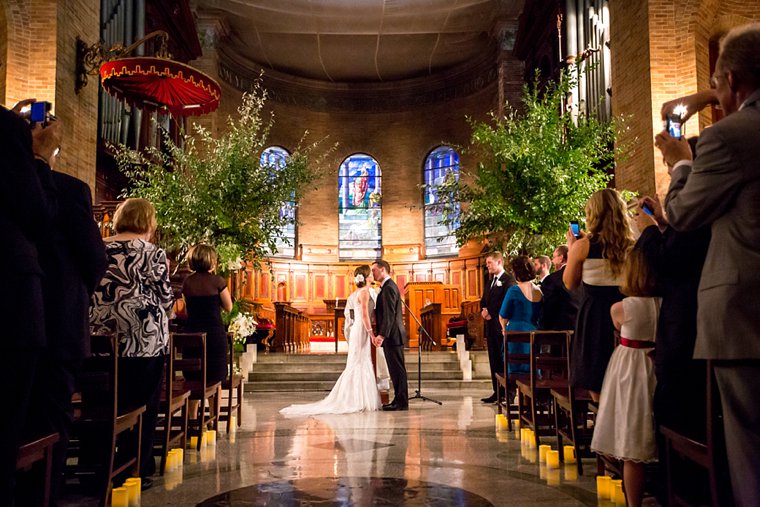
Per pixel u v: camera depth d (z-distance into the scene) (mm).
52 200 3193
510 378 7023
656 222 3740
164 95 11117
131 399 4574
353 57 22875
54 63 9375
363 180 24641
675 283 3312
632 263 3820
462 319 17391
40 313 2791
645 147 10117
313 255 23781
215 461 5691
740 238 2404
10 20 9242
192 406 6887
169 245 10086
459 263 23016
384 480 4945
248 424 8023
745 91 2529
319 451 6160
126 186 13273
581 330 4574
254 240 10195
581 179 9859
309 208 24031
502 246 10883
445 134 24016
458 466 5453
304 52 22422
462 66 23438
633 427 3699
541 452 5746
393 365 9477
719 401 2760
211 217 9727
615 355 3906
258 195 9984
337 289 23703
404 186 24375
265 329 17703
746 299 2363
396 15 19797
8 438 2682
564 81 10586
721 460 2783
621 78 10969
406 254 23906
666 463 3367
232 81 22359
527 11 16609
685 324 3246
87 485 4562
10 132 2768
